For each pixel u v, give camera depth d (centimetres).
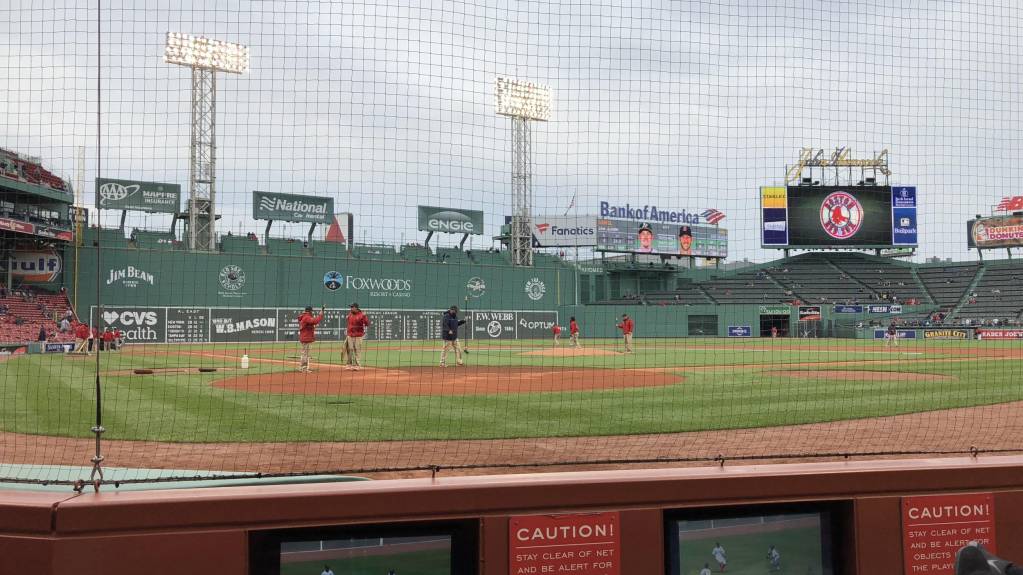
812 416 1019
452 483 403
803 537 441
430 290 4894
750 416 1016
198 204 4269
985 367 2139
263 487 397
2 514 368
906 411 1080
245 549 376
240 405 1150
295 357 2823
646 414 1041
